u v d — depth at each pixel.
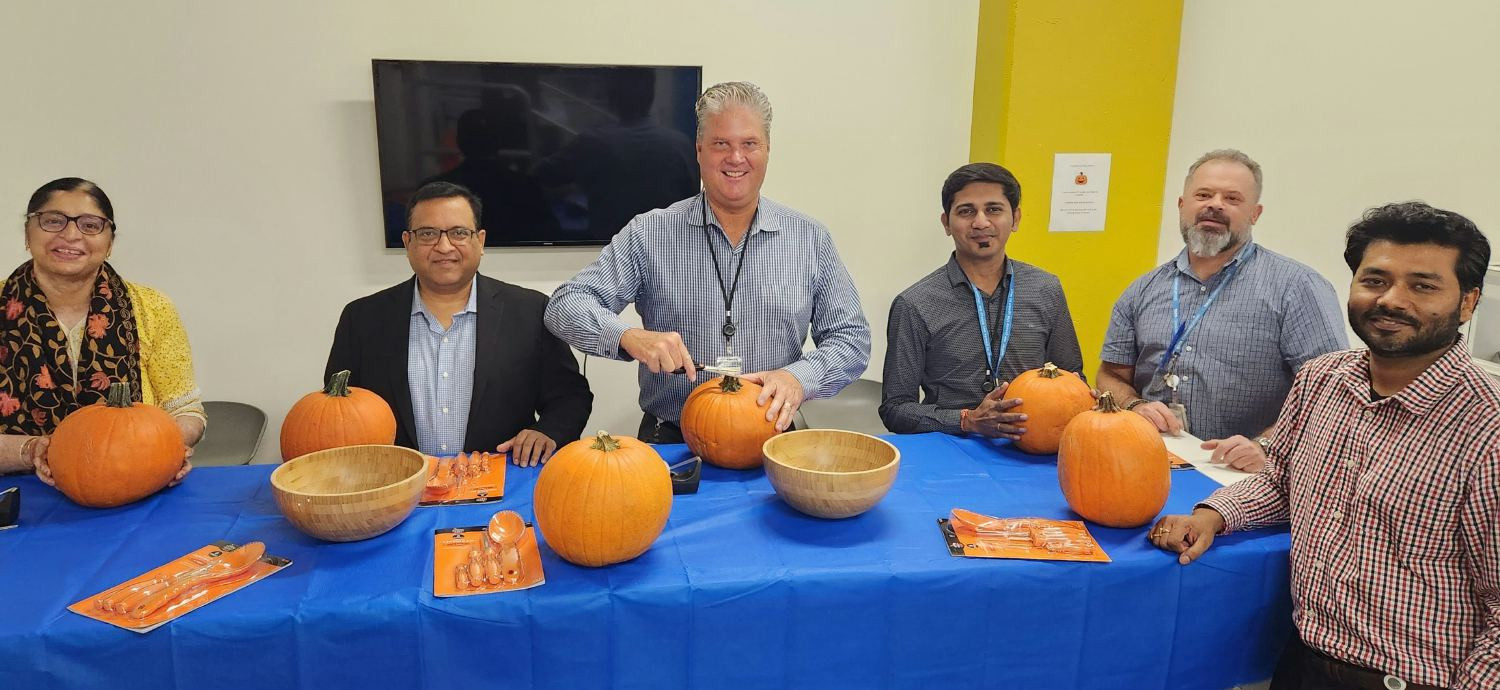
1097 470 1.43
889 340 2.48
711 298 2.09
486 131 3.23
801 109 3.53
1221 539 1.45
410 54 3.17
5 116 2.94
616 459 1.28
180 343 1.92
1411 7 2.43
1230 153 2.15
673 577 1.26
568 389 2.22
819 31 3.48
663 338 1.75
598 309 1.94
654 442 2.12
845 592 1.28
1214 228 2.12
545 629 1.20
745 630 1.27
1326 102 2.72
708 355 2.11
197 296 3.21
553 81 3.24
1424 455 1.22
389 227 3.24
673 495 1.59
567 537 1.26
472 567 1.24
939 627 1.32
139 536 1.38
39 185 3.01
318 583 1.22
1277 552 1.42
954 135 3.68
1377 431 1.29
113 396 1.54
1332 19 2.68
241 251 3.21
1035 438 1.81
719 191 1.96
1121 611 1.37
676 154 3.41
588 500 1.24
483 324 2.10
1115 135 3.34
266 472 1.69
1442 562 1.23
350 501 1.29
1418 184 2.43
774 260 2.08
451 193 1.99
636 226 2.12
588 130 3.32
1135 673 1.41
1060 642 1.36
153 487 1.52
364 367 2.10
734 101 1.89
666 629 1.24
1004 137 3.25
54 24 2.92
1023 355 2.39
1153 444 1.45
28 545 1.34
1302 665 1.37
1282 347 2.13
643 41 3.34
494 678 1.22
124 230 3.10
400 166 3.19
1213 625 1.42
